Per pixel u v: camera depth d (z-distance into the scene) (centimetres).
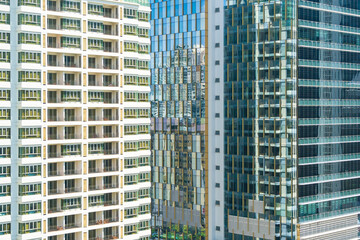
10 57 10600
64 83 11219
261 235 14325
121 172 11806
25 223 10625
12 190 10581
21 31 10594
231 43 15025
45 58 10869
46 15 10888
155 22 16588
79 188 11275
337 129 14650
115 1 11769
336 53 14662
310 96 14100
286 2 13900
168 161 16262
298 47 13875
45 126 10862
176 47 16062
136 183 12062
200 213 15488
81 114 11306
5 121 10500
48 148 11056
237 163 14862
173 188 16150
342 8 14812
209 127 15400
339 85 14725
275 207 14050
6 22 10562
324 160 14362
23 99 10600
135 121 12081
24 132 10606
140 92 12219
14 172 10606
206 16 15450
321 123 14312
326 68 14438
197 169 15562
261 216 14325
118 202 11762
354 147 15075
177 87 16038
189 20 15762
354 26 15088
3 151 10475
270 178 14150
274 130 14088
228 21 15100
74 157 11206
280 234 13975
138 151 12131
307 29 14050
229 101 15062
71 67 11238
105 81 11831
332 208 14512
